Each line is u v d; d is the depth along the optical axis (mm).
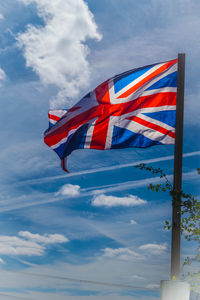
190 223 5777
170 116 7406
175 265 5902
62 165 7445
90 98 7578
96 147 7457
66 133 7520
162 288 5574
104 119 7488
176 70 7574
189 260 5730
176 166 6531
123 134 7449
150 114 7449
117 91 7582
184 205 5980
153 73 7625
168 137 7344
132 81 7621
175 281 5504
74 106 7559
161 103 7465
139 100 7512
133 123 7441
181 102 6863
